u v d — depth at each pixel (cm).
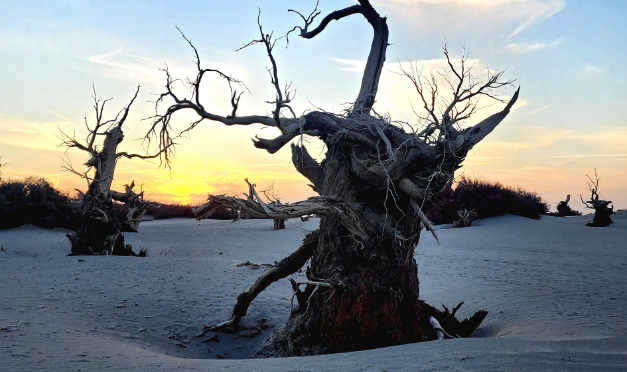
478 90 905
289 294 1482
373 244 941
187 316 1165
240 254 2481
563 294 1400
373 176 942
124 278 1564
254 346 1033
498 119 1004
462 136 952
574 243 3028
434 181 916
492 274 1834
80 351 703
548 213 5962
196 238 3297
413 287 998
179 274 1695
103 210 2348
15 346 693
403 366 550
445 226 4428
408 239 949
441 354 613
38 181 3772
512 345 671
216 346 1017
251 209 870
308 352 927
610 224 4238
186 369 611
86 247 2334
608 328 952
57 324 905
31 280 1460
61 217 3634
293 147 1120
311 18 1145
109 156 2389
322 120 1001
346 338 913
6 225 3422
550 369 493
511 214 4622
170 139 991
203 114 984
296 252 1090
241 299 1091
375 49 1148
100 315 1066
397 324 936
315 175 1114
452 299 1393
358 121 973
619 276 1750
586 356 564
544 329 970
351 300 916
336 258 947
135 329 1005
